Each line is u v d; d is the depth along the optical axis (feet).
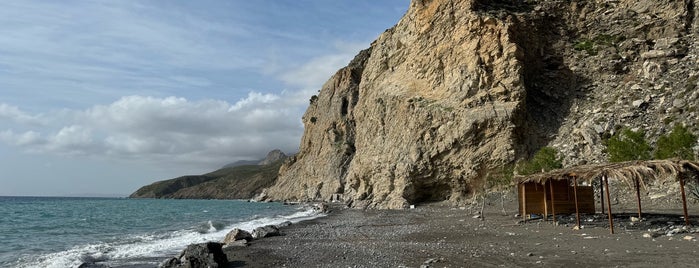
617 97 156.87
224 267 52.85
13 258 66.23
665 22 173.06
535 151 160.15
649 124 138.31
